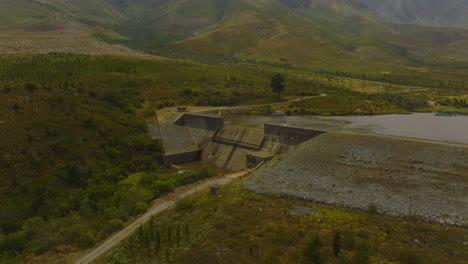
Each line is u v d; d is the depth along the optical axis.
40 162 81.56
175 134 123.56
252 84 192.00
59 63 181.50
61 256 52.44
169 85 170.12
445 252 41.41
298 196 64.19
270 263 42.00
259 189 70.12
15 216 66.25
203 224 55.78
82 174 83.56
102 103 127.62
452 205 51.84
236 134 109.81
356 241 44.94
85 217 67.25
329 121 120.38
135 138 109.50
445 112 142.75
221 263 42.97
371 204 56.72
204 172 88.25
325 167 70.19
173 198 74.19
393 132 99.31
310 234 48.56
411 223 49.88
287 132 94.06
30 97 104.06
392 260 40.03
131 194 74.19
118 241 56.38
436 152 63.34
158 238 50.34
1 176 73.75
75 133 96.44
